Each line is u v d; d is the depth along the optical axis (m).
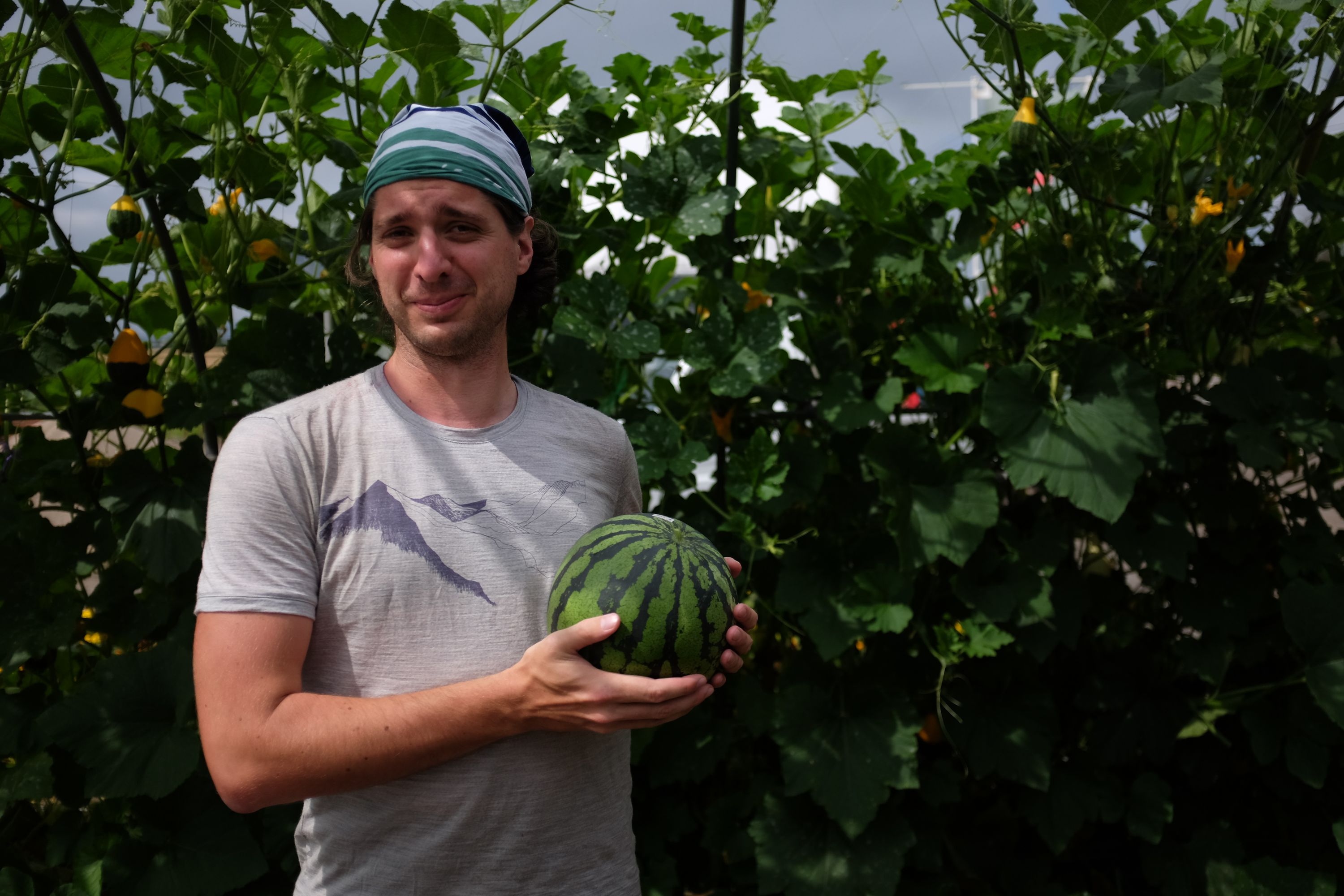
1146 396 2.42
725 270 2.63
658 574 1.27
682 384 2.73
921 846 2.53
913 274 2.65
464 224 1.32
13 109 2.31
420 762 1.20
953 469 2.50
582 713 1.17
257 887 2.34
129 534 2.21
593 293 2.44
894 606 2.40
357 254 1.67
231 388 2.28
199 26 2.21
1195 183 2.75
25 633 2.19
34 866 2.36
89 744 2.05
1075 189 2.55
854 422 2.56
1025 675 2.62
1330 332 2.88
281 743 1.15
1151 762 2.83
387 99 2.58
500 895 1.29
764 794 2.55
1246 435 2.49
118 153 2.36
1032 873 2.68
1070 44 2.55
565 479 1.42
